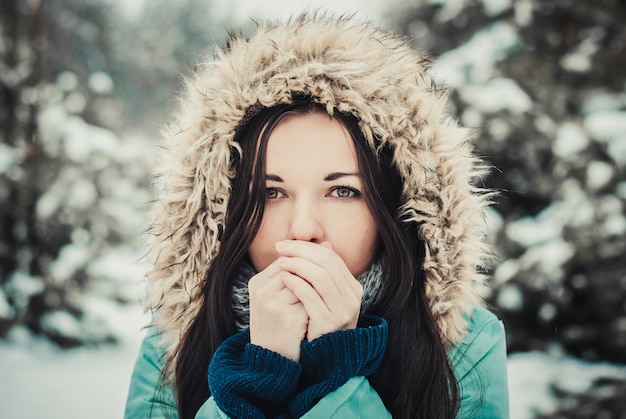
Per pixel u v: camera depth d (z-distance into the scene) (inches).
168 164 45.9
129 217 236.4
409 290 41.9
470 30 194.4
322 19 46.4
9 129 234.7
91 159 232.8
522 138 162.6
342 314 39.5
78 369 192.9
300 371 38.9
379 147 41.1
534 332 167.8
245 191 41.8
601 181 157.0
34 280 217.3
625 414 112.2
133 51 813.2
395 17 223.6
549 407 127.9
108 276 226.5
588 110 169.0
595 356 159.5
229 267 42.3
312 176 40.2
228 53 45.3
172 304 44.9
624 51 162.2
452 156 42.9
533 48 178.2
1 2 242.4
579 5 162.2
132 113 781.3
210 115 43.0
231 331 43.6
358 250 41.9
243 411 37.8
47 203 221.0
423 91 43.2
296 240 40.2
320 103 40.9
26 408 158.9
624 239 149.6
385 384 43.3
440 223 42.1
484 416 45.4
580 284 156.1
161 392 47.8
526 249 163.3
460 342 45.1
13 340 211.5
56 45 360.2
